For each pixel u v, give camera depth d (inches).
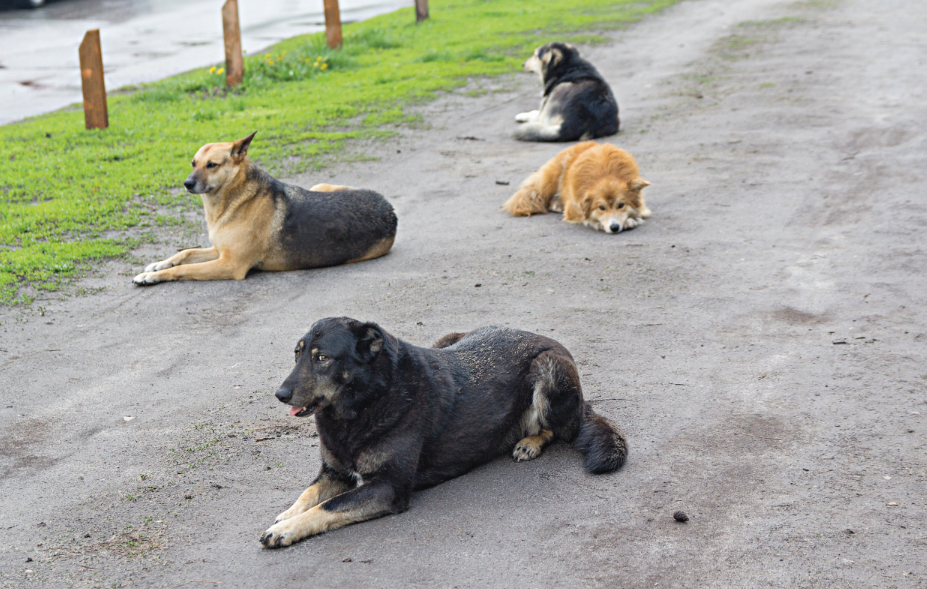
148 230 370.3
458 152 504.7
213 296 301.0
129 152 485.7
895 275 272.1
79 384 227.9
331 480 168.4
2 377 232.2
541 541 148.3
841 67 647.8
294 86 674.8
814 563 136.8
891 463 165.9
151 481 176.1
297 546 151.0
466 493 167.8
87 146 504.4
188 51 855.7
